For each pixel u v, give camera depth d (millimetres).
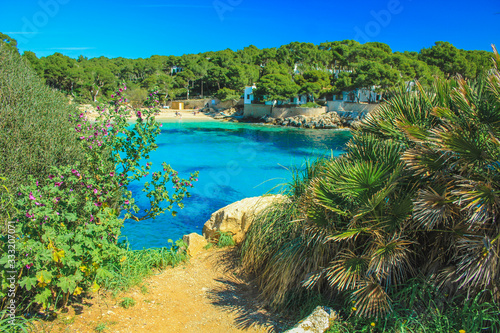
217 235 7020
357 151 4285
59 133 6473
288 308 4426
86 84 72188
